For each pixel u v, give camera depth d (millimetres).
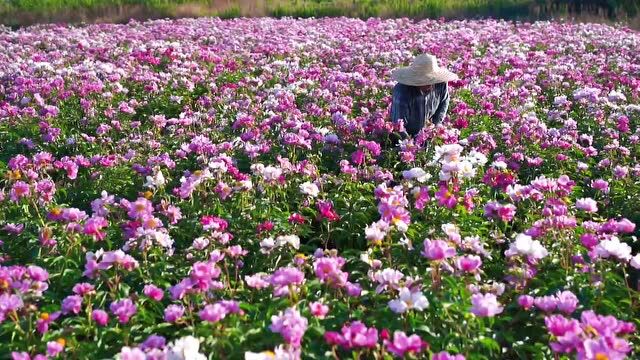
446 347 3779
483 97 9656
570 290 4426
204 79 11523
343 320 4016
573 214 5727
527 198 5754
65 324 4117
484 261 5133
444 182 5828
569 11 23281
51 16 24750
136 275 4703
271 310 3959
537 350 3973
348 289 4031
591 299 4301
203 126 8586
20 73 11586
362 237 5836
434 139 7375
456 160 5656
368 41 15719
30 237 5473
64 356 3762
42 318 3811
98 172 6945
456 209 5539
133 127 8508
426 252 3984
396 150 7531
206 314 3564
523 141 7777
